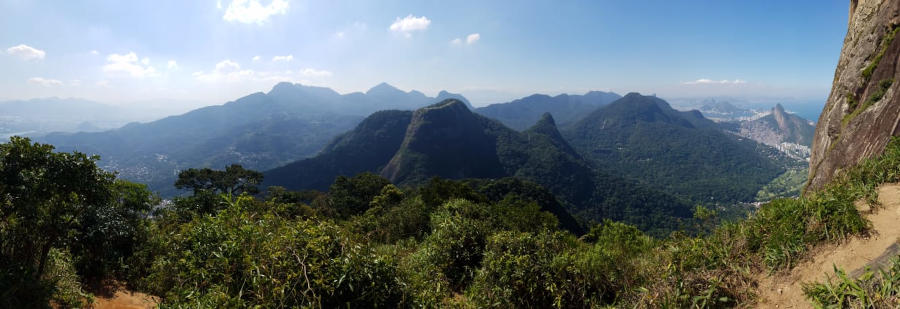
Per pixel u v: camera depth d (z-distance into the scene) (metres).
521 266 4.54
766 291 3.06
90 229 5.16
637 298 3.72
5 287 3.31
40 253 4.26
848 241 3.04
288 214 4.62
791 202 3.97
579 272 4.48
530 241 5.05
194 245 3.64
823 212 3.43
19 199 3.57
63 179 3.80
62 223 4.16
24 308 3.39
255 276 3.10
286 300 3.01
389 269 3.81
